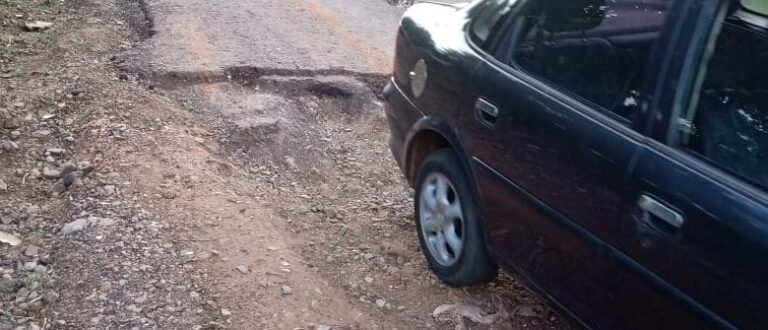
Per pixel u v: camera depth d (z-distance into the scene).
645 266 2.73
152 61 6.38
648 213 2.72
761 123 2.57
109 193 4.52
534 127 3.27
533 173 3.25
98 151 4.95
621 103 2.99
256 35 7.29
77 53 6.54
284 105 5.98
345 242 4.38
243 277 3.91
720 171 2.60
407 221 4.68
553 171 3.14
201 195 4.61
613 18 3.20
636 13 3.09
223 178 4.91
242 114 5.70
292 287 3.89
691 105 2.76
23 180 4.68
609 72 3.10
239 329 3.57
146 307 3.64
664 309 2.67
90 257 3.95
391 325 3.71
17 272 3.83
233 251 4.12
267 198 4.78
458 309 3.83
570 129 3.11
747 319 2.39
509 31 3.70
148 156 4.93
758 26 2.69
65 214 4.33
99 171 4.73
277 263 4.07
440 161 3.91
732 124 2.64
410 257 4.27
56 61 6.34
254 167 5.18
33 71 6.12
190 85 6.12
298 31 7.56
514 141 3.36
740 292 2.41
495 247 3.57
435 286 4.01
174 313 3.62
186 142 5.20
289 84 6.27
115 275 3.83
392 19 8.34
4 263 3.89
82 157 4.92
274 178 5.09
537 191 3.22
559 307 3.22
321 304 3.80
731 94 2.68
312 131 5.72
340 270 4.11
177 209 4.42
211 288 3.80
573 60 3.29
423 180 4.09
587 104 3.12
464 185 3.76
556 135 3.16
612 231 2.86
